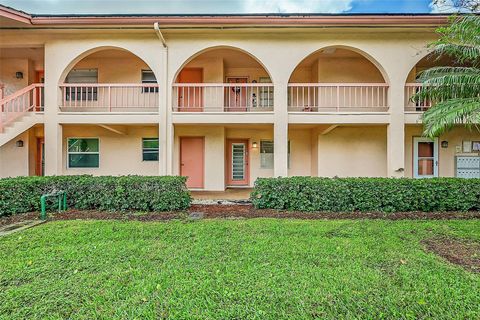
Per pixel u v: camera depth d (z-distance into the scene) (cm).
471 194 762
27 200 742
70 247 472
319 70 1138
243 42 941
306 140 1292
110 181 777
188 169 1264
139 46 945
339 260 416
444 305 296
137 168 1227
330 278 357
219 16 870
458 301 303
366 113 955
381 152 1152
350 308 291
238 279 353
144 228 587
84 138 1220
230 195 1098
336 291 324
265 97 1280
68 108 1023
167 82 946
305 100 1226
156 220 671
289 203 785
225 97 1255
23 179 761
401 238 521
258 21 873
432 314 281
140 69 1186
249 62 1219
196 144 1263
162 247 473
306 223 630
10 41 945
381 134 1153
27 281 353
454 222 636
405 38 936
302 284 341
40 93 1094
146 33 934
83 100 1182
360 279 354
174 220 667
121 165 1224
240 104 1266
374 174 1152
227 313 281
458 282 344
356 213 746
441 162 1147
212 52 1102
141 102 1177
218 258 424
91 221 653
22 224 634
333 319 272
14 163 1141
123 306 295
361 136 1158
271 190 794
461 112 602
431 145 1152
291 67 942
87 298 312
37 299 310
